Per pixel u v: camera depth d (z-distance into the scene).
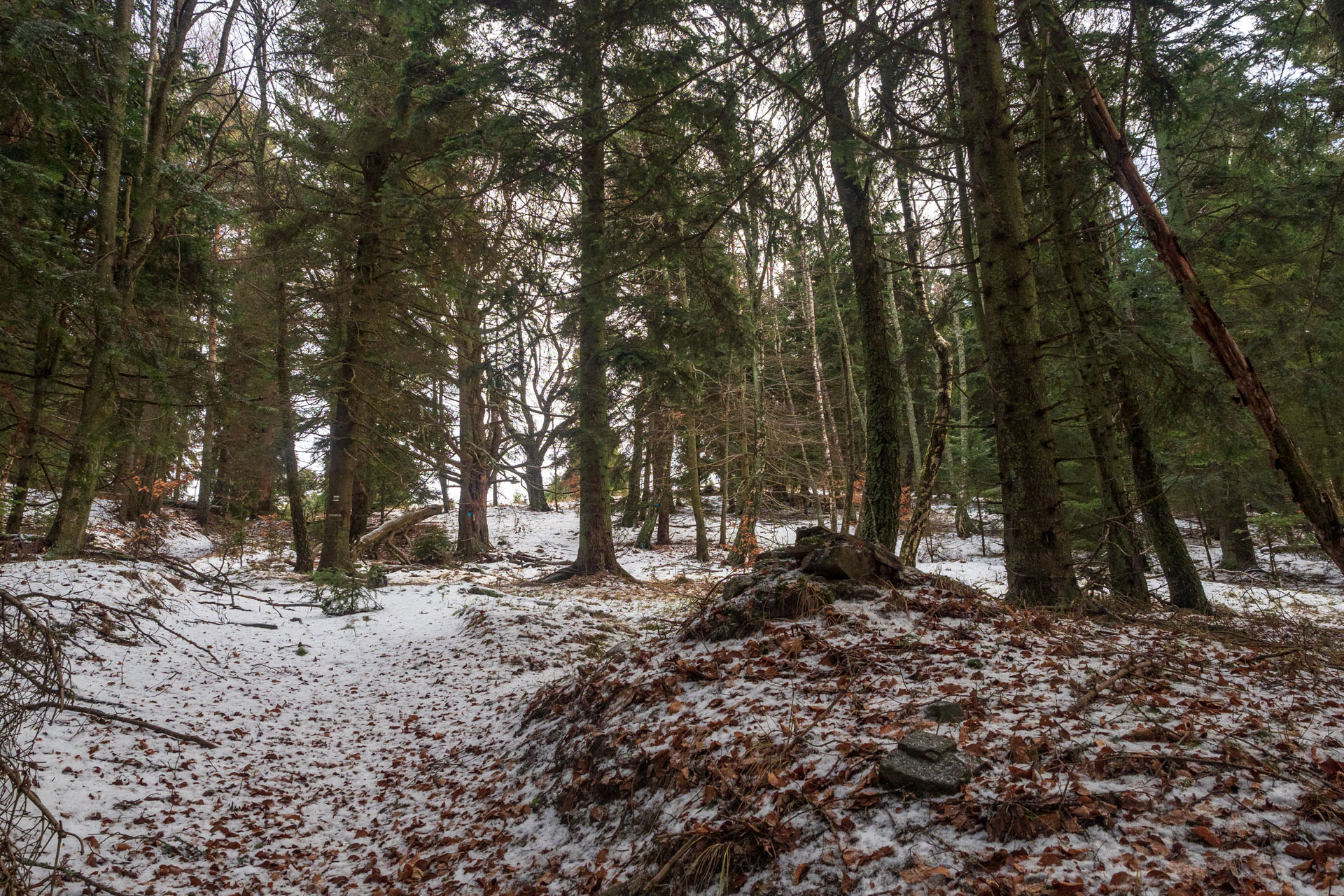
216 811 4.87
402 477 17.38
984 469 21.16
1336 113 6.71
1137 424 8.42
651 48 11.62
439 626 11.04
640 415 21.42
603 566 15.97
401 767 5.92
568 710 5.48
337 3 13.97
